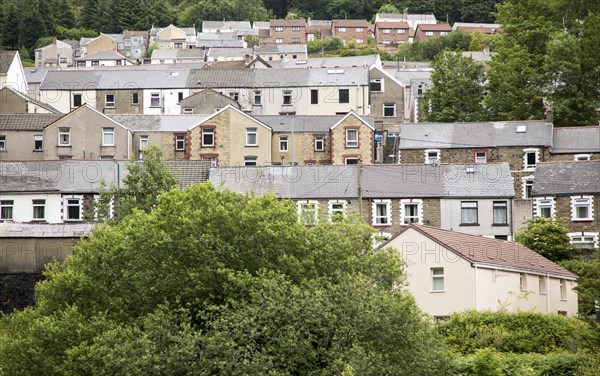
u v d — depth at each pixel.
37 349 134.88
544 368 137.50
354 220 153.88
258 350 126.56
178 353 123.56
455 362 136.00
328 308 126.38
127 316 136.88
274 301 126.12
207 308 128.00
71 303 142.62
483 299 166.12
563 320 154.25
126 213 192.38
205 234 136.00
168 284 135.12
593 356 138.00
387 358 125.62
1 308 183.00
